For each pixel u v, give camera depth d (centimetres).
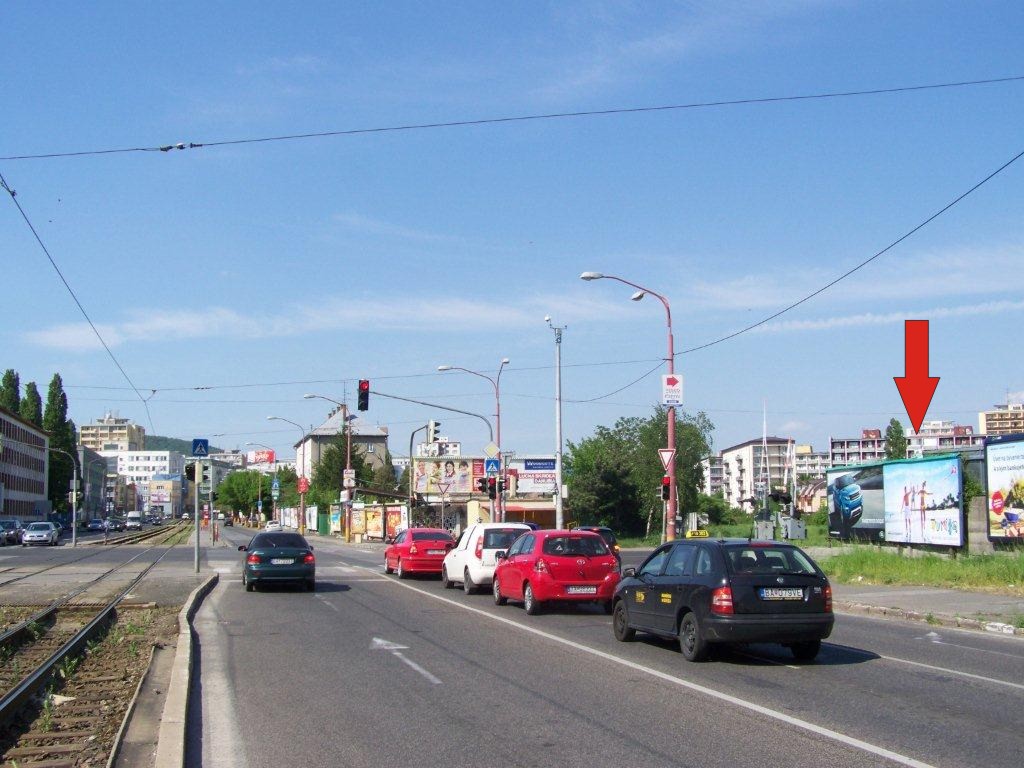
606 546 1917
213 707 994
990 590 2173
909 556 2781
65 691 1122
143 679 1155
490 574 2334
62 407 12319
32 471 10850
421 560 2911
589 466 7100
